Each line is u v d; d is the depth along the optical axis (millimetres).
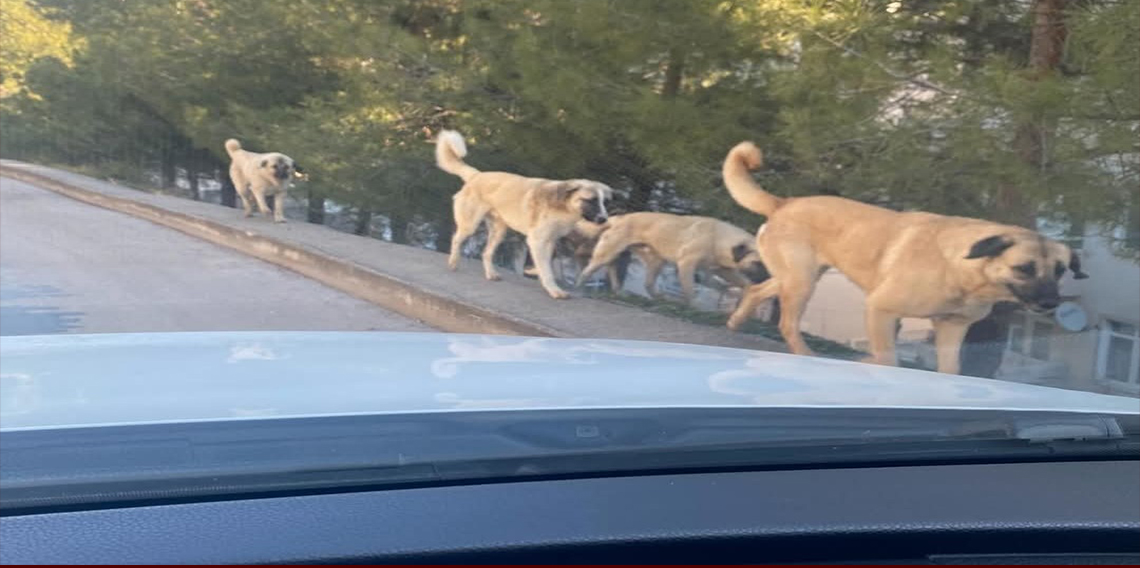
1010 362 7672
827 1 8008
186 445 2156
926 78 7797
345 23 13062
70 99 19297
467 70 11938
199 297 10164
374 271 10531
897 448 2523
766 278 9078
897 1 8055
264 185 14000
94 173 19750
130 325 8812
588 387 2707
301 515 2047
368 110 13383
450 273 10617
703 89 9820
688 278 9367
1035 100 6902
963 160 7465
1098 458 2635
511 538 2043
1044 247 6797
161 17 16469
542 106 10852
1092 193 7086
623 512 2154
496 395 2561
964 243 6949
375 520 2051
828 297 8359
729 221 9812
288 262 12008
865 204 7746
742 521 2158
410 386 2625
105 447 2121
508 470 2260
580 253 10367
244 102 16062
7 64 21438
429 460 2234
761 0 8898
